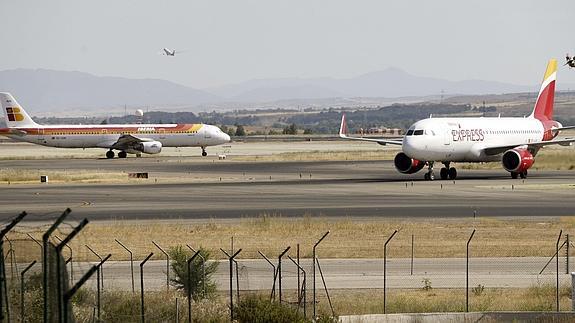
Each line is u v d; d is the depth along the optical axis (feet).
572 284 291.58
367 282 339.57
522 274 355.97
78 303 271.90
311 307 294.87
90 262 380.58
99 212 577.43
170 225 502.79
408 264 376.27
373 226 490.08
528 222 509.35
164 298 289.12
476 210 575.79
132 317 263.29
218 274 354.74
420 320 276.41
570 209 578.66
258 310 261.65
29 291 243.81
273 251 408.87
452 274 355.77
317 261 367.25
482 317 278.67
